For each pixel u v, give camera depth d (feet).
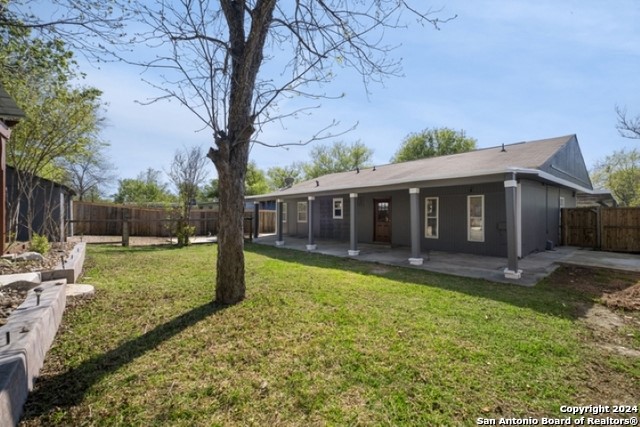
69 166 73.82
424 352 9.46
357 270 22.66
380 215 40.45
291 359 8.95
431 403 7.11
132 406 6.84
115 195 121.49
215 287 15.24
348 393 7.42
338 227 46.01
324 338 10.33
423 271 22.52
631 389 7.82
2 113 17.56
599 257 27.68
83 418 6.46
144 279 18.48
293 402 7.07
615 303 14.65
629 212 31.27
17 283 12.78
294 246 38.78
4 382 5.82
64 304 12.80
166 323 11.52
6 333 7.42
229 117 13.32
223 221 13.82
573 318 12.80
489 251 29.45
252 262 25.89
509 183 20.68
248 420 6.49
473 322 12.09
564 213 37.09
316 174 121.19
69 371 8.21
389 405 7.02
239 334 10.58
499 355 9.37
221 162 13.25
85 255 27.53
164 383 7.70
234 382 7.79
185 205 42.63
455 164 32.48
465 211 31.24
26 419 6.38
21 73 19.16
